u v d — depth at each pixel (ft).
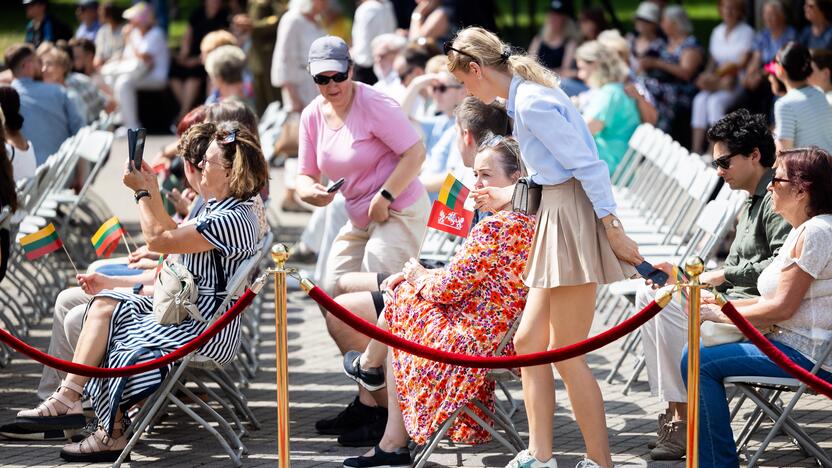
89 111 85.25
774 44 87.86
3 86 58.70
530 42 125.59
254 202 40.24
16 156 58.80
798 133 53.72
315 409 44.62
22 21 213.25
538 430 34.96
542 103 32.35
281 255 32.53
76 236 73.10
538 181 33.24
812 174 33.91
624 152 69.56
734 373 34.71
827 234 33.55
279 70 92.53
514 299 36.42
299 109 93.04
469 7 102.78
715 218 45.11
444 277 36.47
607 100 69.05
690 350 30.66
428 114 66.90
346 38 95.50
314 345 54.60
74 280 67.51
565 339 33.86
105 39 127.44
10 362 51.60
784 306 33.81
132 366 35.60
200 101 125.90
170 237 37.37
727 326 35.42
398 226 43.80
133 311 38.65
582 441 40.52
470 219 40.65
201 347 37.70
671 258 50.98
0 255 44.34
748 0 101.09
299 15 92.27
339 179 44.16
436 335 36.37
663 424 38.78
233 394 41.60
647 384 47.34
